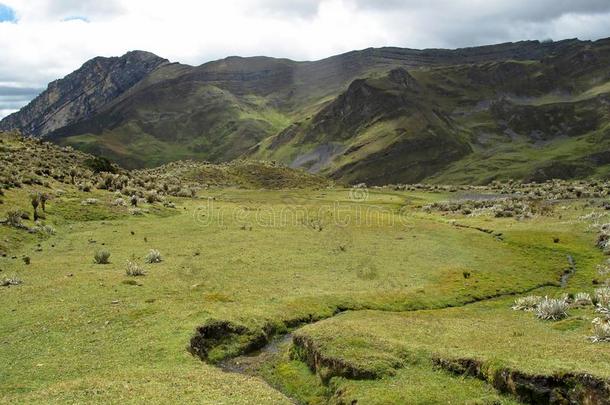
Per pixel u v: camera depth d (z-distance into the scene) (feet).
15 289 148.77
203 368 94.68
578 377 78.13
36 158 390.42
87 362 97.19
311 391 95.61
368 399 82.79
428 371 91.86
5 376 91.15
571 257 219.00
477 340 106.01
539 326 123.03
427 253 221.66
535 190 550.77
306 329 114.21
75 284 152.87
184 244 226.38
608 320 116.67
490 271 194.70
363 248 229.25
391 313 143.13
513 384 81.25
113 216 281.74
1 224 219.82
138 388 80.74
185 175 654.12
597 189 477.77
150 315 125.59
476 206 399.44
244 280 168.55
